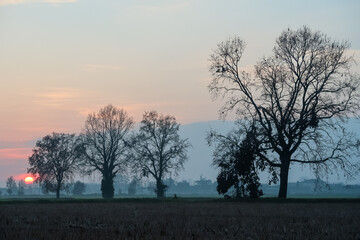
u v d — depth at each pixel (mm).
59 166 118688
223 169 62188
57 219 26375
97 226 21812
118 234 17500
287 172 61219
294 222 24344
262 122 61688
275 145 60875
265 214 31688
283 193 61406
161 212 33906
